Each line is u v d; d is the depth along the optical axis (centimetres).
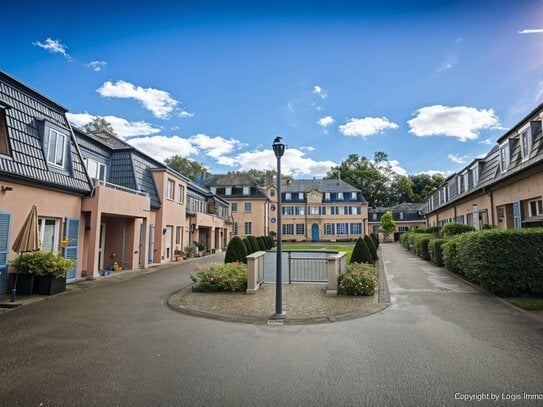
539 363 432
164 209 1886
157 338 556
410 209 5772
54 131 1124
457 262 1205
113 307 792
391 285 1063
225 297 897
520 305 745
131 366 432
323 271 1562
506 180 1445
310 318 685
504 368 417
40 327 617
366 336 565
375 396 349
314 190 5388
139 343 528
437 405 329
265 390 364
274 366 433
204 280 980
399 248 3155
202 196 2956
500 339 532
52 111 1163
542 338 535
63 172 1142
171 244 2033
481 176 1903
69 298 896
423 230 2750
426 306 781
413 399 341
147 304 829
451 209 2627
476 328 597
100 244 1528
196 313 734
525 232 834
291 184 5672
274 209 5388
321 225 5347
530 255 823
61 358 461
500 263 837
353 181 6994
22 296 887
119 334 577
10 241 909
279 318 681
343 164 7444
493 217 1677
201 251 2498
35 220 870
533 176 1255
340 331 600
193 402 337
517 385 371
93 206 1234
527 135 1285
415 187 7681
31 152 998
